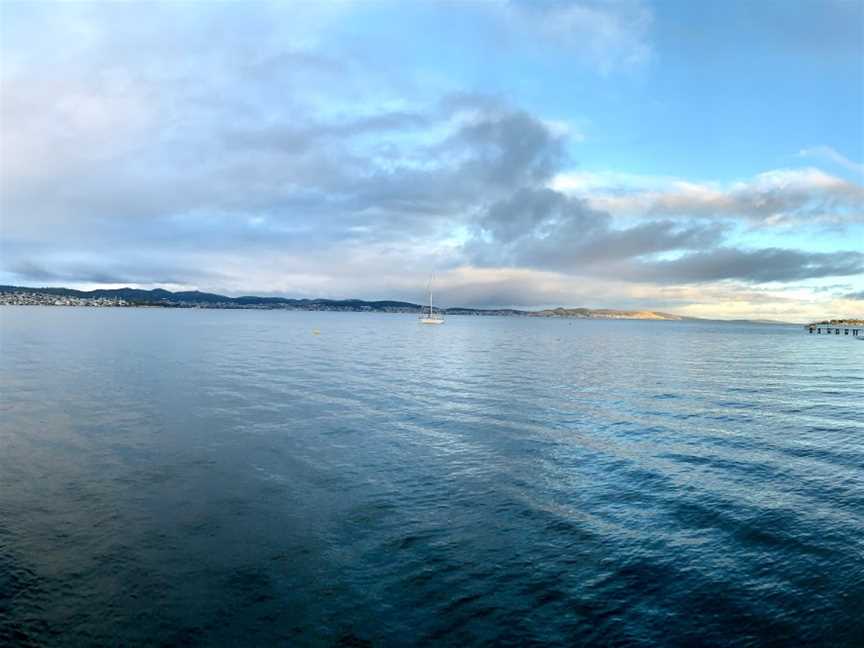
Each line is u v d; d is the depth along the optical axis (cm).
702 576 1343
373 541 1500
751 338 17325
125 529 1554
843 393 4509
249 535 1524
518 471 2172
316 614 1150
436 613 1161
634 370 6159
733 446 2642
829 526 1662
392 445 2514
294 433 2694
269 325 18475
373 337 12812
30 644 1041
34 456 2247
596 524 1653
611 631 1110
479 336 14925
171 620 1125
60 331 11150
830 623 1153
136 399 3531
